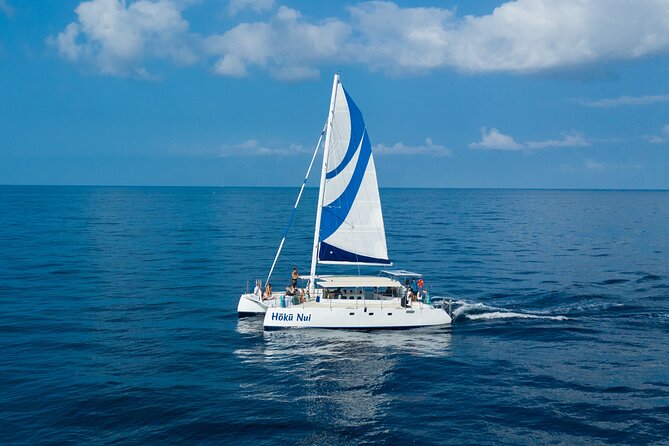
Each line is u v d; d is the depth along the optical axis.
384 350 31.67
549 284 51.09
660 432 21.09
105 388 25.17
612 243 85.19
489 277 55.03
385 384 26.34
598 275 55.94
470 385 26.14
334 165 37.44
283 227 112.12
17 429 21.05
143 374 27.17
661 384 26.05
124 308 41.06
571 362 29.41
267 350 31.48
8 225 109.75
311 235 96.75
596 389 25.50
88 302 42.81
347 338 34.03
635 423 21.88
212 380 26.58
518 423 21.98
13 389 24.86
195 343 32.59
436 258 68.38
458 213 166.50
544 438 20.70
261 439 20.59
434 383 26.42
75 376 26.62
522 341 33.44
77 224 113.75
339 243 38.00
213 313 39.88
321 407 23.56
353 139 37.38
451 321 37.84
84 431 21.02
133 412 22.70
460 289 48.94
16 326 35.50
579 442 20.38
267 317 35.59
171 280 52.66
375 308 35.81
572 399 24.34
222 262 64.38
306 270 60.81
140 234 94.44
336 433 21.14
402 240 88.38
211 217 140.75
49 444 19.94
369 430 21.41
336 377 27.23
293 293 38.19
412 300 37.84
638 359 29.84
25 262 62.50
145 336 33.81
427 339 33.91
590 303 43.19
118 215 144.25
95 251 72.06
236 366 28.67
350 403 24.02
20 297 44.28
